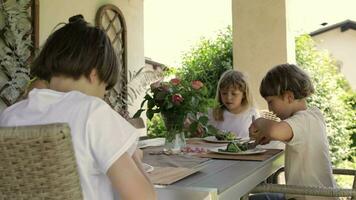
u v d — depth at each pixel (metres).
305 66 4.78
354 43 10.09
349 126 4.83
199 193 1.01
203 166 1.41
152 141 2.36
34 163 0.70
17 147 0.69
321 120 1.66
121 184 0.80
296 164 1.59
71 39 0.92
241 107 3.00
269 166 1.55
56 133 0.67
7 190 0.74
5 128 0.69
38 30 3.57
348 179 3.56
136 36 5.17
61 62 0.90
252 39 3.65
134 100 4.86
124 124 0.85
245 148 1.80
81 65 0.90
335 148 4.55
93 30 0.96
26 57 3.37
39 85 1.04
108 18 4.61
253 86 3.61
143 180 0.82
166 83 1.81
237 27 3.71
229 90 2.96
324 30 10.10
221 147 1.97
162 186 1.07
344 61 10.14
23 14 3.43
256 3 3.64
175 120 1.82
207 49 5.35
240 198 1.27
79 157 0.80
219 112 2.98
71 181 0.71
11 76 3.29
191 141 2.31
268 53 3.59
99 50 0.93
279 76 1.72
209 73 5.20
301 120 1.59
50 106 0.87
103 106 0.85
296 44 4.86
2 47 3.32
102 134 0.81
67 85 0.92
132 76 4.90
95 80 0.94
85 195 0.81
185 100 1.79
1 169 0.72
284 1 3.54
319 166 1.59
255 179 1.36
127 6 5.02
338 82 5.25
